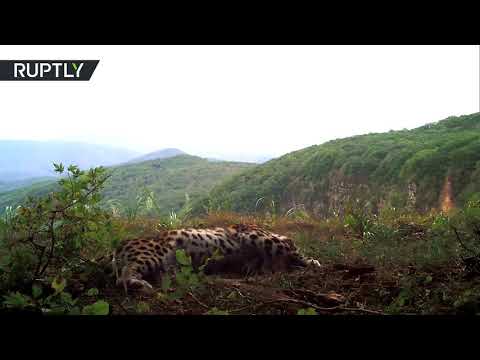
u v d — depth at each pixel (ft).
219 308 15.39
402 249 22.63
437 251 20.10
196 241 21.50
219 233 22.40
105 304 13.03
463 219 23.40
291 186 148.05
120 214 32.17
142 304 15.19
